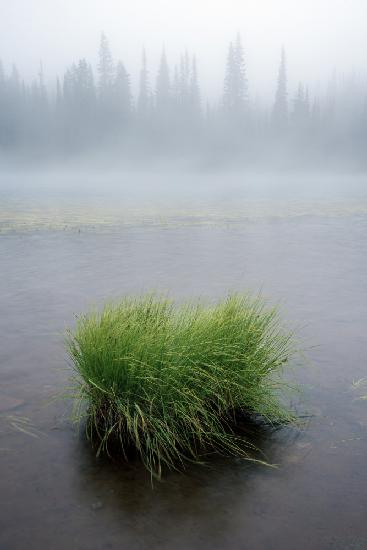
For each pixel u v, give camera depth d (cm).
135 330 334
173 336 338
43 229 1577
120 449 314
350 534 241
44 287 786
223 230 1587
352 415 362
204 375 333
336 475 288
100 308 654
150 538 236
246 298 454
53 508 256
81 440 324
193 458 307
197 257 1090
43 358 471
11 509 256
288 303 696
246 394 355
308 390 404
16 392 395
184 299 703
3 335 541
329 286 813
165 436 320
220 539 236
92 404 341
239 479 284
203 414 340
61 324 583
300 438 330
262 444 323
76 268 952
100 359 327
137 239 1366
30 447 314
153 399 319
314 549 232
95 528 243
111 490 272
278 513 255
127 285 804
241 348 360
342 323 600
